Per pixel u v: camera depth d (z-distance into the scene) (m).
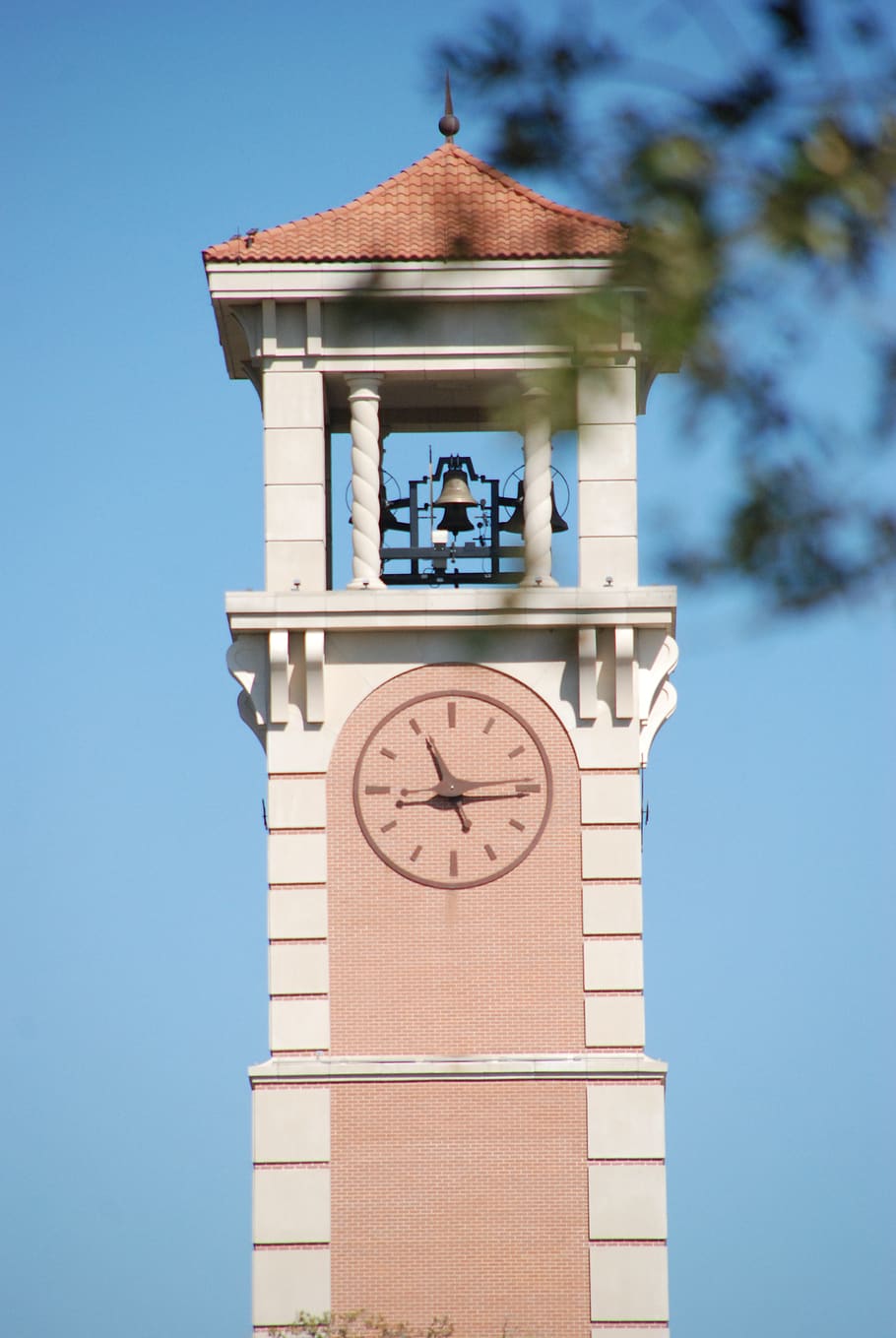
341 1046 97.12
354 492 101.75
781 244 29.75
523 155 30.45
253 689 99.88
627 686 99.31
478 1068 96.50
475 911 98.12
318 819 98.88
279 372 101.88
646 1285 94.88
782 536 30.34
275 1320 94.94
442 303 101.50
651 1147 95.94
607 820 98.75
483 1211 95.56
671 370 33.72
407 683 99.94
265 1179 95.94
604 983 97.38
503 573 104.94
